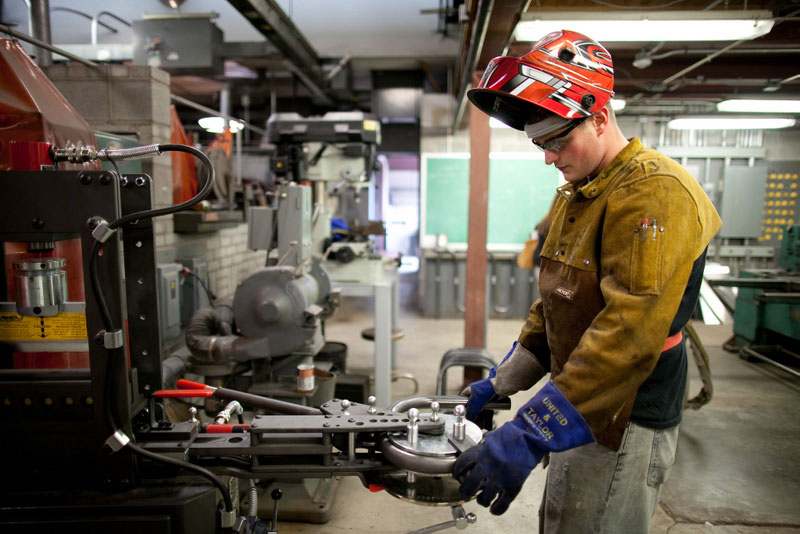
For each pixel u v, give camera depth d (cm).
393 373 360
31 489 102
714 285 356
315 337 232
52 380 102
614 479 98
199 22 434
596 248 95
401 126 632
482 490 85
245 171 541
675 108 487
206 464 107
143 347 113
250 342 207
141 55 444
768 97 366
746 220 540
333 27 533
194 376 266
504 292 565
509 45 239
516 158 551
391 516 204
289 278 208
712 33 225
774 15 223
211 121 286
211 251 337
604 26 220
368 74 618
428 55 543
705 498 215
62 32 535
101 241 94
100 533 95
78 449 102
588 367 82
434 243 568
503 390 119
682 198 84
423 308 570
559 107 88
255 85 571
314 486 203
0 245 133
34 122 135
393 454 98
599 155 95
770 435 275
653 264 81
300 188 234
